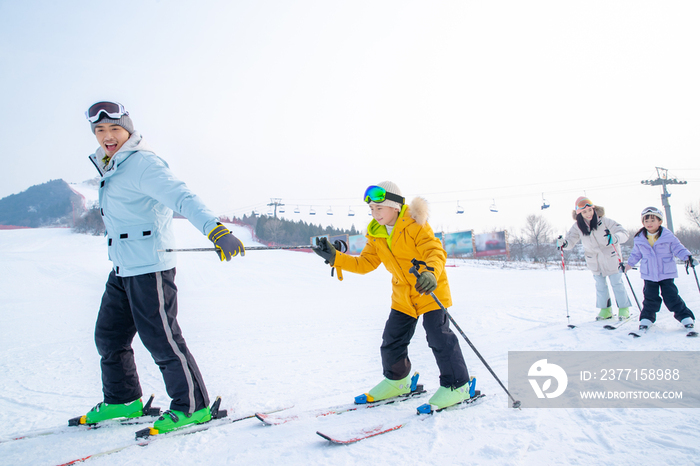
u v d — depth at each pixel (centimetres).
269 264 2342
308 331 584
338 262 254
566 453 167
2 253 2300
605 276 518
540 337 434
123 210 214
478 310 712
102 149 231
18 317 820
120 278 222
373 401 245
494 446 176
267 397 274
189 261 2323
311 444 188
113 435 210
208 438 200
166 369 215
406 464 164
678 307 418
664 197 3130
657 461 155
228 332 593
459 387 230
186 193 203
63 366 409
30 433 212
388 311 810
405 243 239
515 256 3897
